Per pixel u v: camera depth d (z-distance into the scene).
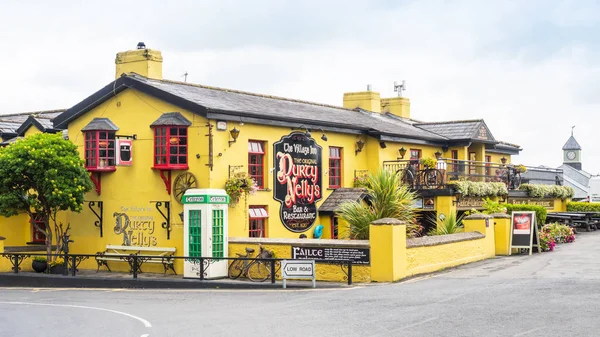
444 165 30.73
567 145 72.25
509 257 25.27
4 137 30.30
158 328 13.00
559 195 40.94
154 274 22.89
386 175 23.39
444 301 14.82
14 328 13.73
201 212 21.19
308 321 13.11
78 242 25.36
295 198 26.06
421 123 37.66
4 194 23.22
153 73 25.31
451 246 22.39
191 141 22.95
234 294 18.27
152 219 23.67
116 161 23.80
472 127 35.78
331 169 28.53
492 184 32.69
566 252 26.14
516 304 14.04
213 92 26.59
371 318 13.12
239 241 21.41
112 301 17.73
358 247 19.39
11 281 23.56
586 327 11.61
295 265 18.98
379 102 37.50
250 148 24.44
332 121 27.69
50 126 28.09
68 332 12.99
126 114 24.45
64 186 22.73
